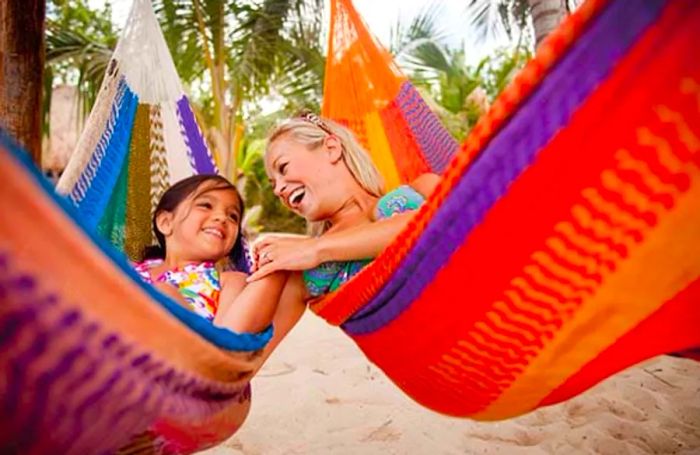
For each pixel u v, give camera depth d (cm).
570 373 134
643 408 244
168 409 110
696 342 117
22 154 76
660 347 122
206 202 183
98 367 94
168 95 261
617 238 107
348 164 178
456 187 117
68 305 87
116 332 95
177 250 182
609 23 91
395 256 135
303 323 429
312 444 222
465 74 1284
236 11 701
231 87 811
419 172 279
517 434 224
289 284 169
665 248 104
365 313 154
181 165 263
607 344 124
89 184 218
